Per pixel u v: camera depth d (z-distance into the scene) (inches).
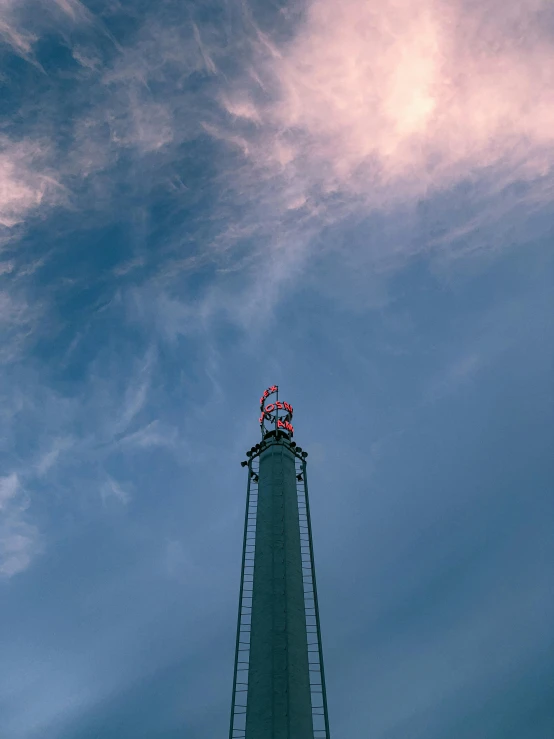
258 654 1000.9
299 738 875.4
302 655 1005.2
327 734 942.4
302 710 919.7
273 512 1257.4
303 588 1136.2
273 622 1036.5
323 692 993.5
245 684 1013.8
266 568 1140.5
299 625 1050.7
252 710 928.3
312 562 1200.8
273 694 924.6
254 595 1110.4
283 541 1189.1
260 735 884.0
